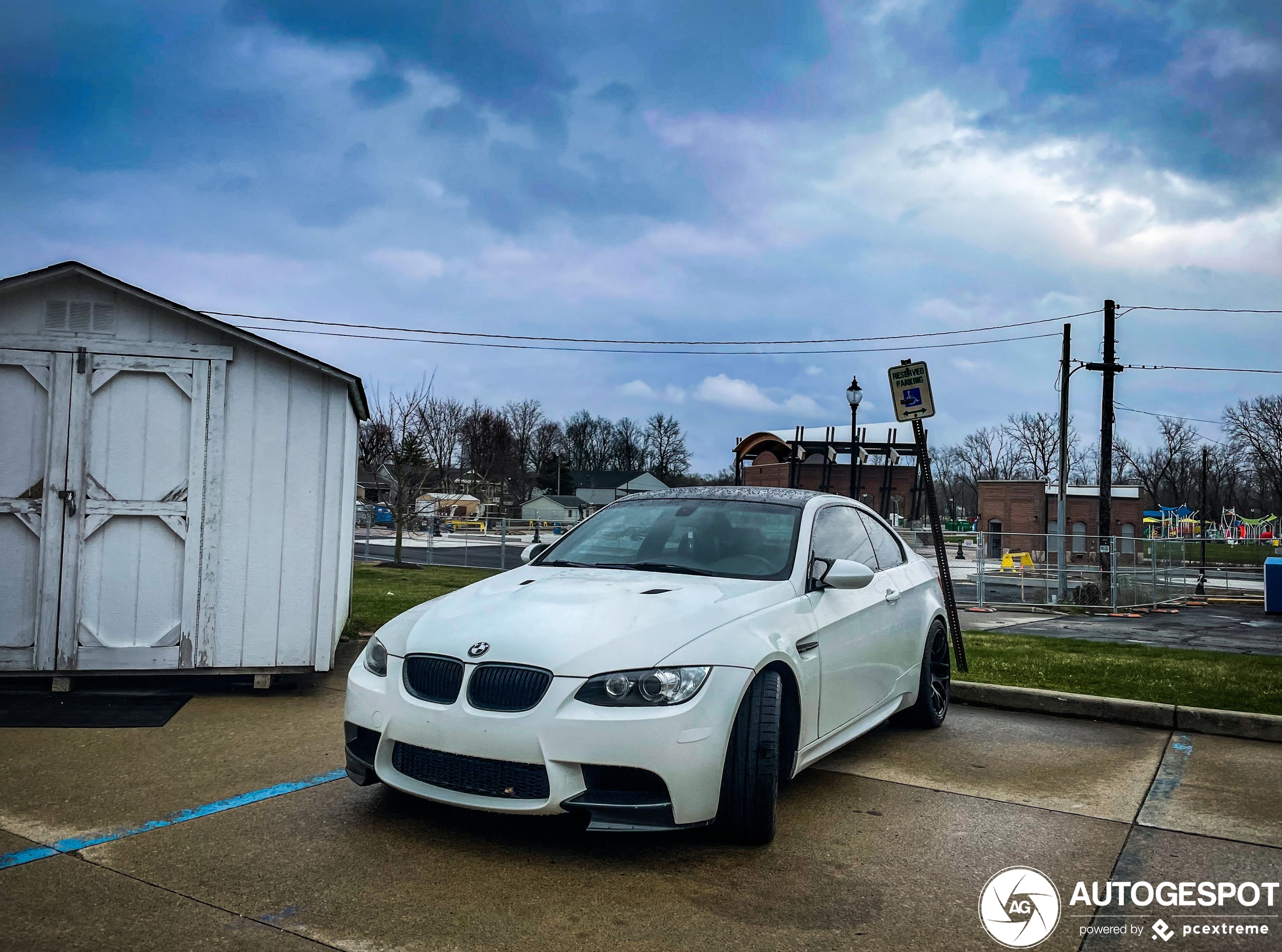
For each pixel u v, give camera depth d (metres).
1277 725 5.61
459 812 3.92
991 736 5.71
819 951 2.79
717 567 4.45
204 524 6.27
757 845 3.64
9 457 6.04
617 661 3.37
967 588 22.98
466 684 3.44
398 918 2.91
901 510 44.97
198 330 6.31
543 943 2.77
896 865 3.49
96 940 2.68
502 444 91.62
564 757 3.24
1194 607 20.11
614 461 119.88
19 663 6.03
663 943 2.80
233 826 3.69
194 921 2.83
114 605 6.14
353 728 3.88
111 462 6.16
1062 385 21.67
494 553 26.62
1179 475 80.19
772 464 49.56
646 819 3.27
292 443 6.46
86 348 6.14
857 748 5.34
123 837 3.54
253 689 6.43
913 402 7.59
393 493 22.05
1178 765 5.03
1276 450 70.06
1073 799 4.38
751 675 3.57
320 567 6.45
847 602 4.69
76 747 4.84
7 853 3.34
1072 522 37.34
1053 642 10.73
